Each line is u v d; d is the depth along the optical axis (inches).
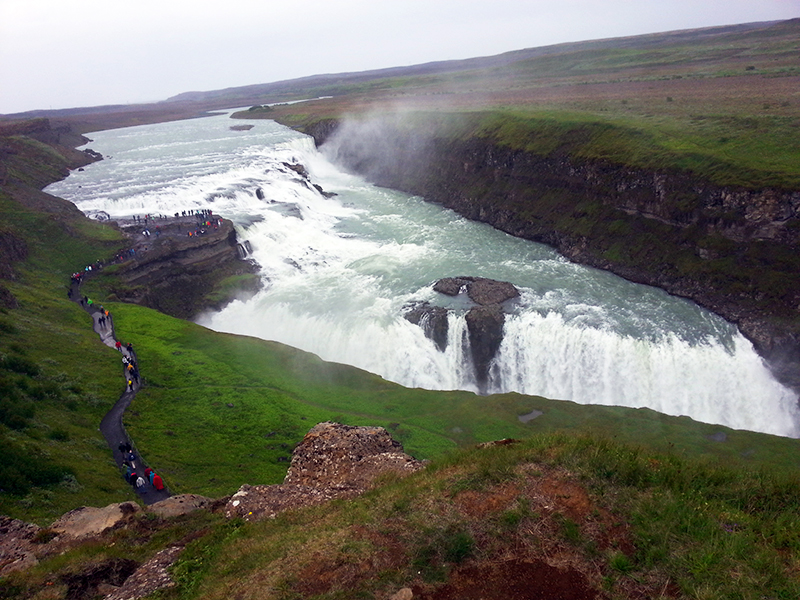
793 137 2517.2
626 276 2503.7
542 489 609.3
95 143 5502.0
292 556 571.8
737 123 2874.0
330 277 2682.1
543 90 5772.6
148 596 579.8
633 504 567.5
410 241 3088.1
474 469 677.9
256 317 2434.8
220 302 2497.5
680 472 619.2
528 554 522.6
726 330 2057.1
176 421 1544.0
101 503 1080.8
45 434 1285.7
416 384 2148.1
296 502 764.6
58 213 2753.4
